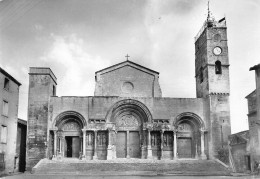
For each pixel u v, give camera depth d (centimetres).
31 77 5397
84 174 4622
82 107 5488
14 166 5172
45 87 5372
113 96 5544
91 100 5516
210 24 5675
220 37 5634
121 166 4900
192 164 5034
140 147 5528
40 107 5316
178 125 5678
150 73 5806
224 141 5322
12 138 5019
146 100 5566
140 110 5559
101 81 5753
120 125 5609
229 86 5506
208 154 5409
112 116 5481
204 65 5691
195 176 4250
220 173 4625
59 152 5400
